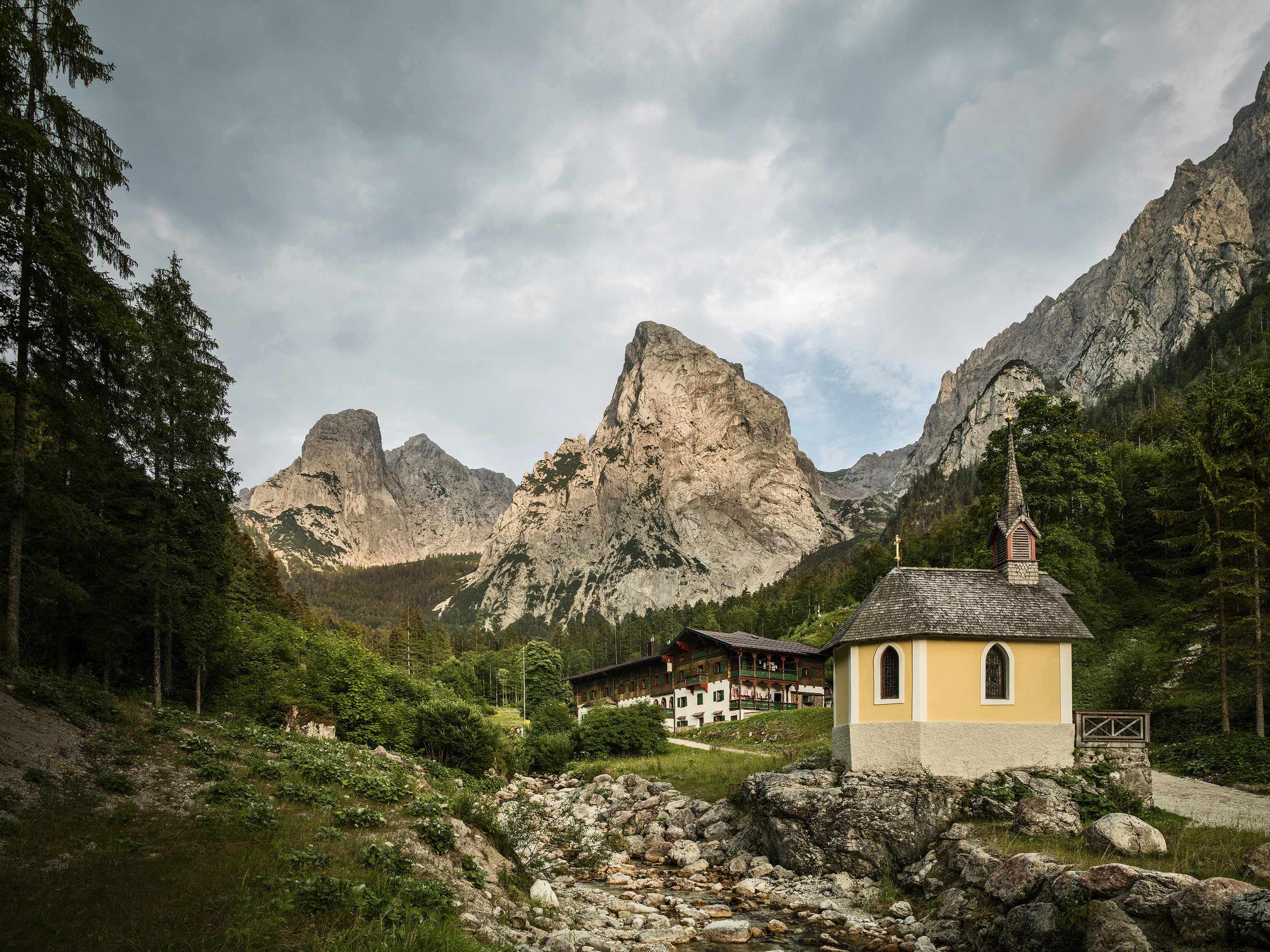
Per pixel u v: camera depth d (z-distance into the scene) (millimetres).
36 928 12781
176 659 42656
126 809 19109
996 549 36688
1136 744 30891
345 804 24344
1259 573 36312
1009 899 21438
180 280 37812
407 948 14844
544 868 30859
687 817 39500
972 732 31578
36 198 26734
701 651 90750
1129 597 58688
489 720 60312
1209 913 16656
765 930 24547
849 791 31203
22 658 30562
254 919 14414
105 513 35062
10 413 34000
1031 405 59094
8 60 26094
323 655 57156
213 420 38625
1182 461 42062
